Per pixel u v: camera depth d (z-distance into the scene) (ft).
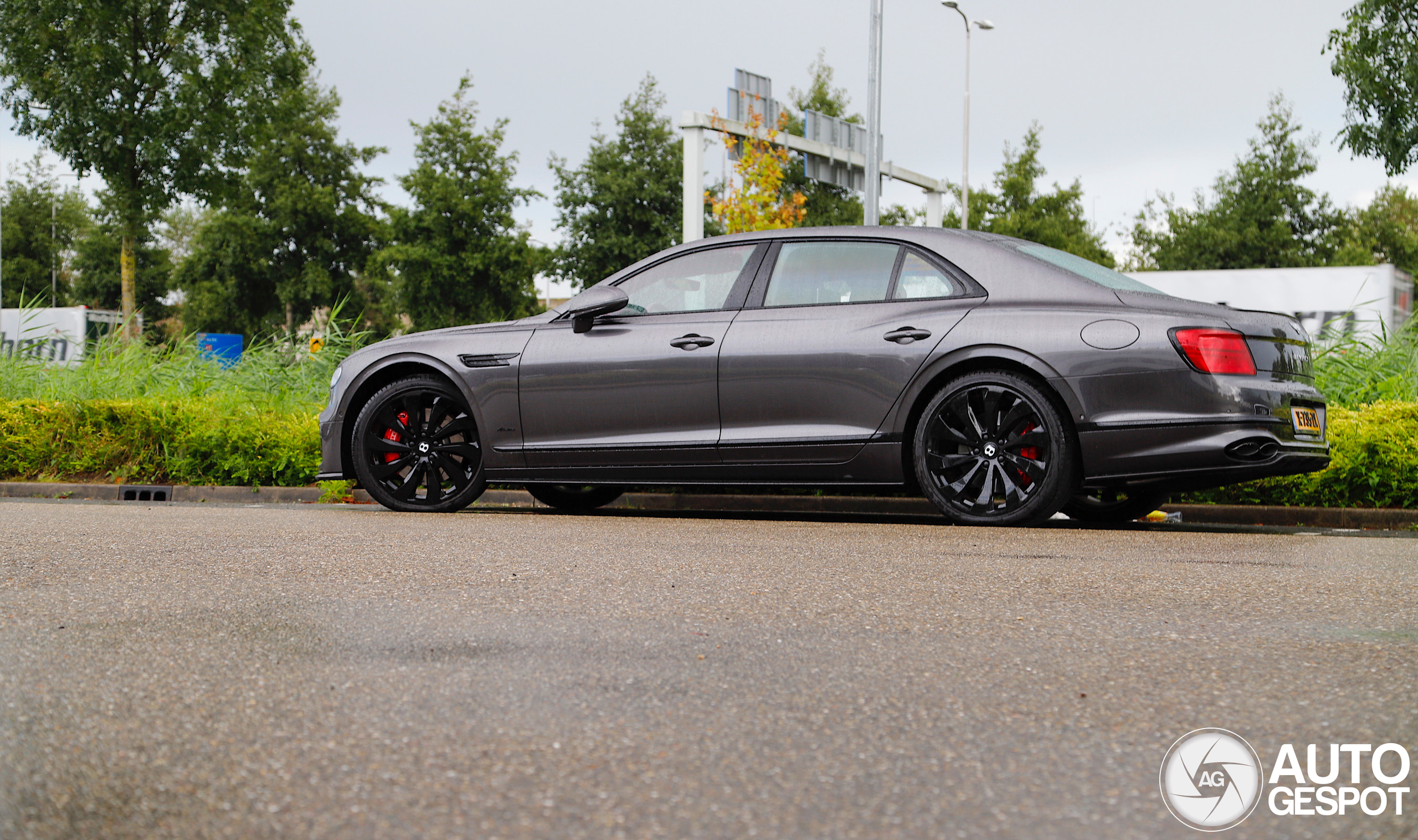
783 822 5.00
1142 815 5.10
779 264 18.81
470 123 126.93
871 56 53.62
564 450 19.45
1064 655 8.20
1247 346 15.93
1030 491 16.71
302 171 140.05
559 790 5.41
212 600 10.34
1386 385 25.34
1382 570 12.59
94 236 173.47
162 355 35.65
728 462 18.38
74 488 27.37
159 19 83.82
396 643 8.52
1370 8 53.72
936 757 5.91
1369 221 128.26
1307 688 7.29
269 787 5.45
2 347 35.81
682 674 7.61
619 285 19.89
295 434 26.91
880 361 17.42
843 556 13.48
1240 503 21.02
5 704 6.87
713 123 68.08
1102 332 16.31
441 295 126.21
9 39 81.00
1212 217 114.83
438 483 20.57
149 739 6.18
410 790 5.41
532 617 9.51
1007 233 115.44
